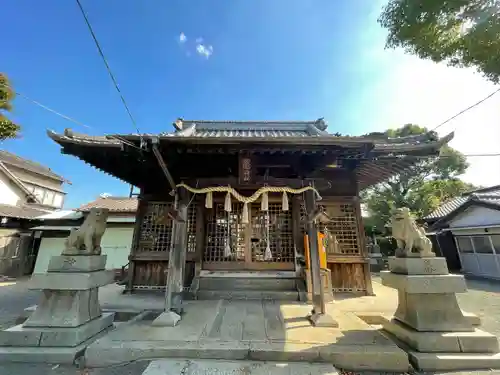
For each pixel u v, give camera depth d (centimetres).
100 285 406
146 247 711
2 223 1218
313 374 276
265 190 470
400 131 1767
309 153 489
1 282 1082
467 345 321
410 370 303
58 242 1333
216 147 465
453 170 1861
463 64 383
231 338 346
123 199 1577
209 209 690
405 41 393
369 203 1645
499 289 850
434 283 345
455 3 323
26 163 2048
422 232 392
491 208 1100
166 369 285
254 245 671
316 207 470
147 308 529
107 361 312
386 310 515
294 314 462
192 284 613
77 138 479
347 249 692
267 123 1004
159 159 417
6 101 785
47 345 337
